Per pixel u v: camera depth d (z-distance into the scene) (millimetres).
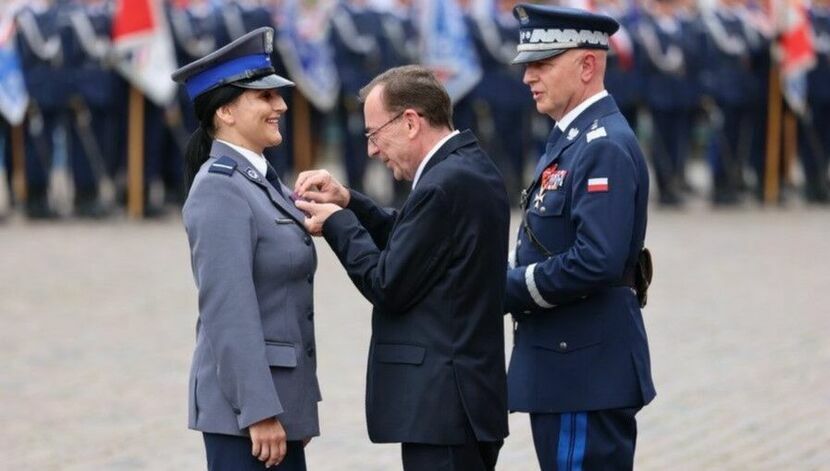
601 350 21219
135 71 63219
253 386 18969
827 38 74188
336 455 29203
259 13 66688
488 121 69188
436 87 19953
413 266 19344
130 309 43125
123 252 54062
